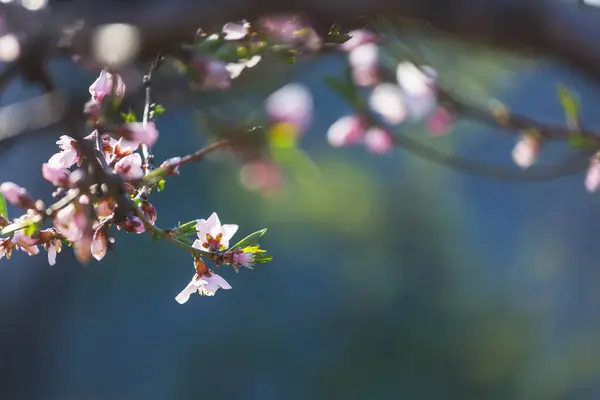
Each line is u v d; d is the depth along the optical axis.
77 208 1.28
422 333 22.78
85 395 21.22
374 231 22.81
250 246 1.58
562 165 2.86
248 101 3.07
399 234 23.38
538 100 17.58
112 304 21.58
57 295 21.20
